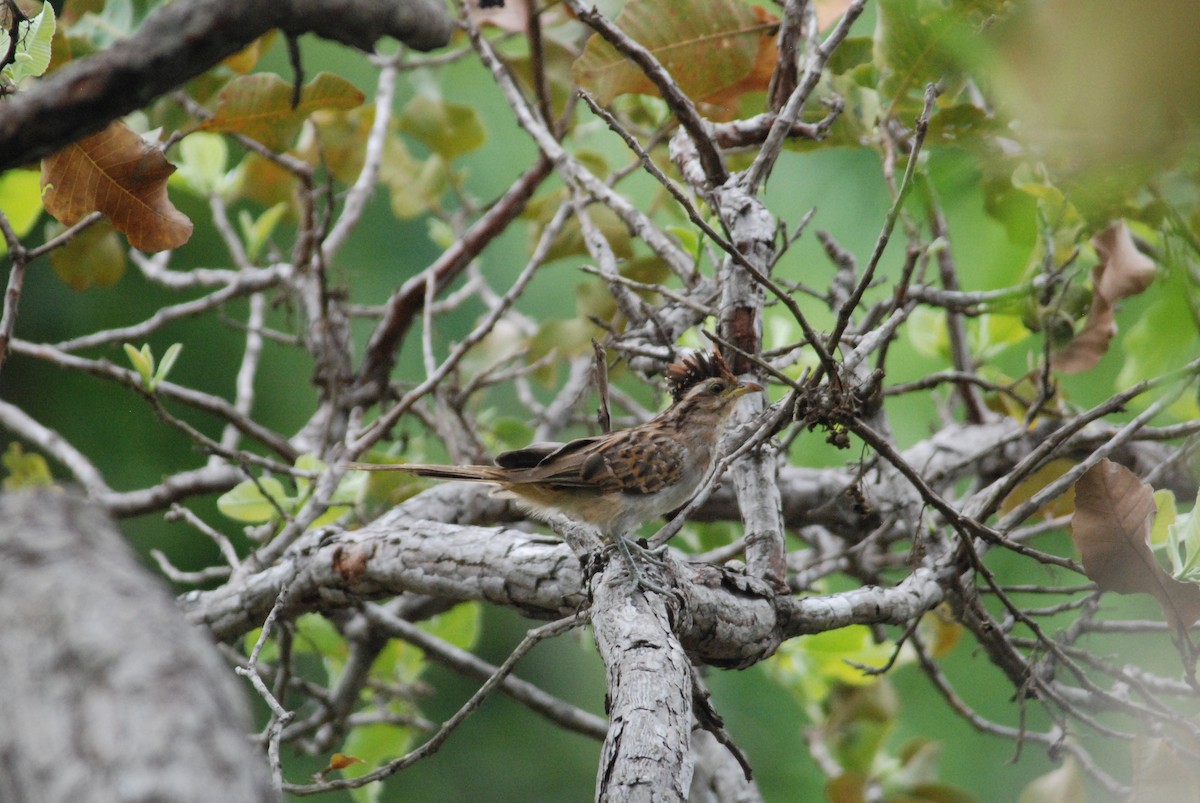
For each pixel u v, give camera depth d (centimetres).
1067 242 1152
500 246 2081
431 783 1992
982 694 1830
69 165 841
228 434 1392
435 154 1543
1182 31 285
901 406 1695
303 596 938
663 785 555
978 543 880
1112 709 986
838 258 1062
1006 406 1270
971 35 321
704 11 990
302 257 1376
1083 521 777
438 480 1089
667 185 686
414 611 1253
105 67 432
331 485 1039
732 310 927
